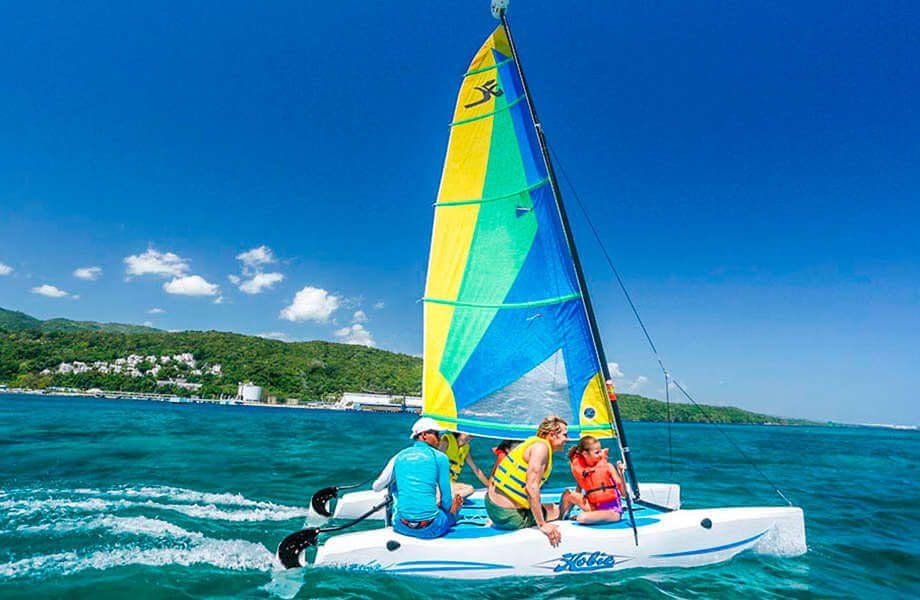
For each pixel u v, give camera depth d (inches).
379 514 263.0
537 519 181.3
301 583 161.3
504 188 258.4
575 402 233.8
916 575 196.9
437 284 263.0
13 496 276.4
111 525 219.5
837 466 617.6
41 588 145.6
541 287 244.4
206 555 184.9
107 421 987.3
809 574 189.6
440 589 163.2
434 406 252.1
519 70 261.3
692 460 639.1
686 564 192.5
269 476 390.9
